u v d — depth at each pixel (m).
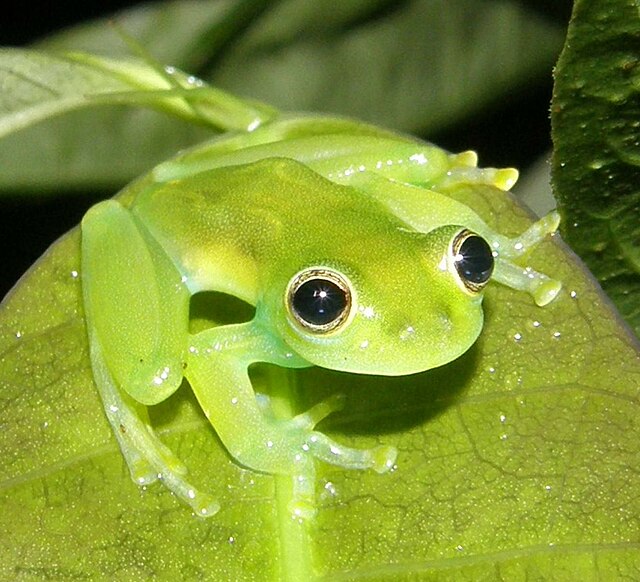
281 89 0.16
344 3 0.16
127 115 0.16
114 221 0.13
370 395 0.12
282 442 0.12
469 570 0.12
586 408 0.12
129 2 0.16
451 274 0.12
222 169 0.13
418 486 0.12
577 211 0.13
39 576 0.12
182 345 0.13
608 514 0.12
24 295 0.13
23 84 0.14
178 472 0.12
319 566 0.12
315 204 0.13
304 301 0.12
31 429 0.12
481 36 0.16
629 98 0.12
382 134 0.13
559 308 0.12
